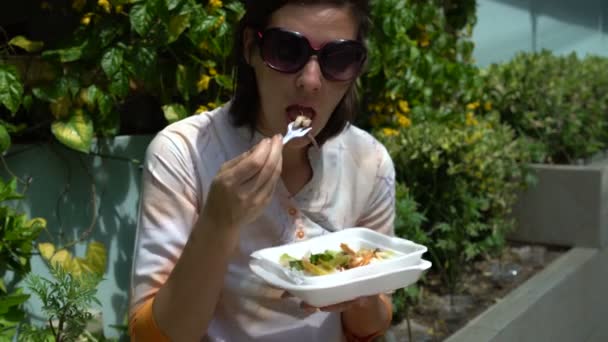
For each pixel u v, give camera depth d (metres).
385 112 3.77
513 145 4.29
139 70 2.50
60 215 2.38
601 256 4.48
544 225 4.60
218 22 2.62
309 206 1.48
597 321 4.36
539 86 5.17
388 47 3.50
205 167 1.39
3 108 2.45
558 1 8.22
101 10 2.52
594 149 5.49
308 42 1.27
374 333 1.58
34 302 2.30
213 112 1.48
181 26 2.52
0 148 2.14
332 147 1.52
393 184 1.64
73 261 2.31
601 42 9.88
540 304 3.39
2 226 2.11
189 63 2.75
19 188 2.28
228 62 2.84
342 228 1.54
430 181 3.65
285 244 1.44
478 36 6.14
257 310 1.42
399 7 3.44
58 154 2.39
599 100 5.96
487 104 4.77
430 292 3.60
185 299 1.21
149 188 1.36
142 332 1.27
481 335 2.88
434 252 3.67
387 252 1.40
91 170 2.47
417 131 3.60
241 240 1.42
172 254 1.32
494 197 3.94
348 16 1.30
